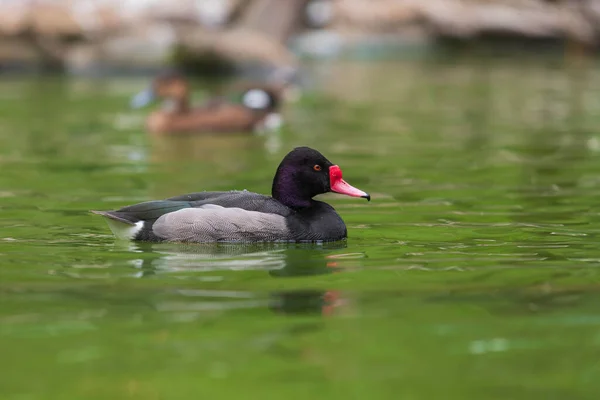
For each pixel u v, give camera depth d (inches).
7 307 342.6
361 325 324.2
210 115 930.7
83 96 1207.6
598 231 478.0
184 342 306.8
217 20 1656.0
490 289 368.2
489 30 1879.9
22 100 1156.5
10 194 591.2
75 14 1513.3
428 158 757.3
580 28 1863.9
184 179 657.6
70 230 476.4
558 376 279.1
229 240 447.2
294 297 357.4
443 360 291.6
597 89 1309.1
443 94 1256.8
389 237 468.1
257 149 818.2
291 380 276.1
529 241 455.8
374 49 1870.1
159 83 954.1
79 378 277.1
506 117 1031.6
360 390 268.8
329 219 463.2
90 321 327.0
